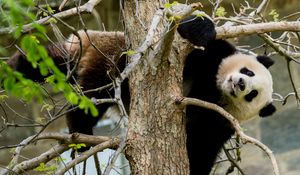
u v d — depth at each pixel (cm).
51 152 941
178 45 926
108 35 1234
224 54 1277
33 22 582
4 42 1323
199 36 966
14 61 1199
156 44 882
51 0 1359
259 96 1269
